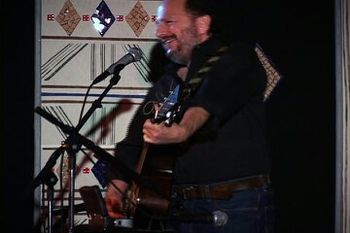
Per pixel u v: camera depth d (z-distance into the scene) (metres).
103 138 4.37
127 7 4.43
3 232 4.39
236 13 4.44
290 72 4.45
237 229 2.84
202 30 2.97
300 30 4.47
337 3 4.30
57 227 3.44
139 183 2.75
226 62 2.74
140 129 3.36
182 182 2.98
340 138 4.28
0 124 4.43
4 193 4.42
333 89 4.46
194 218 2.74
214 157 2.87
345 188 4.28
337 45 4.29
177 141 2.52
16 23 4.44
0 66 4.42
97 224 2.97
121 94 4.39
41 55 4.37
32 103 4.45
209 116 2.63
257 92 2.87
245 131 2.89
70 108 4.38
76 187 4.34
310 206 4.46
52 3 4.38
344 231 4.28
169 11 2.99
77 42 4.39
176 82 3.20
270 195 2.94
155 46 4.41
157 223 3.13
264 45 4.44
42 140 4.36
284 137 4.46
